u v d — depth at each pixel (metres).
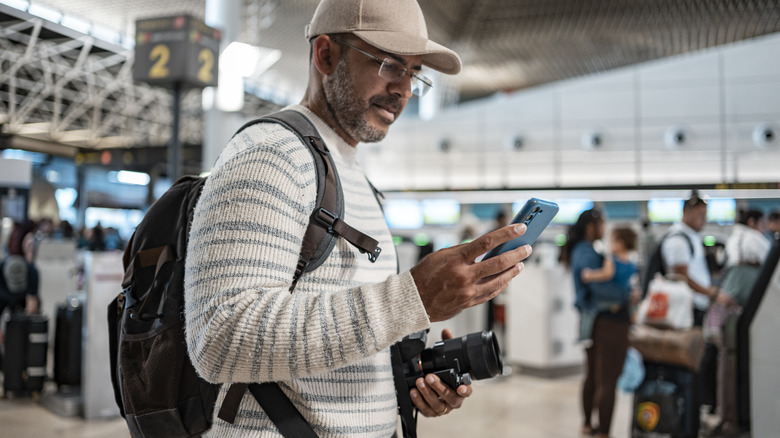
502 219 8.27
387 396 1.07
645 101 12.12
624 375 3.56
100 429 4.17
